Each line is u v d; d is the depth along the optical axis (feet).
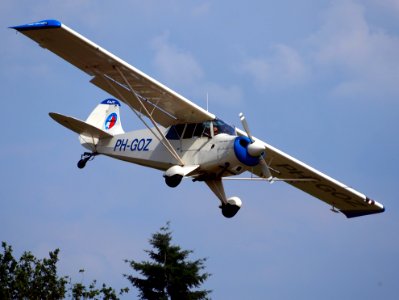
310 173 266.98
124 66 224.33
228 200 243.19
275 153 258.57
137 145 255.91
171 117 243.19
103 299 215.72
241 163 231.09
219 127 239.71
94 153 268.21
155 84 229.25
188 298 275.39
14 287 214.48
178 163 240.73
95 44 218.38
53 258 220.02
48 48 220.84
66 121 259.39
